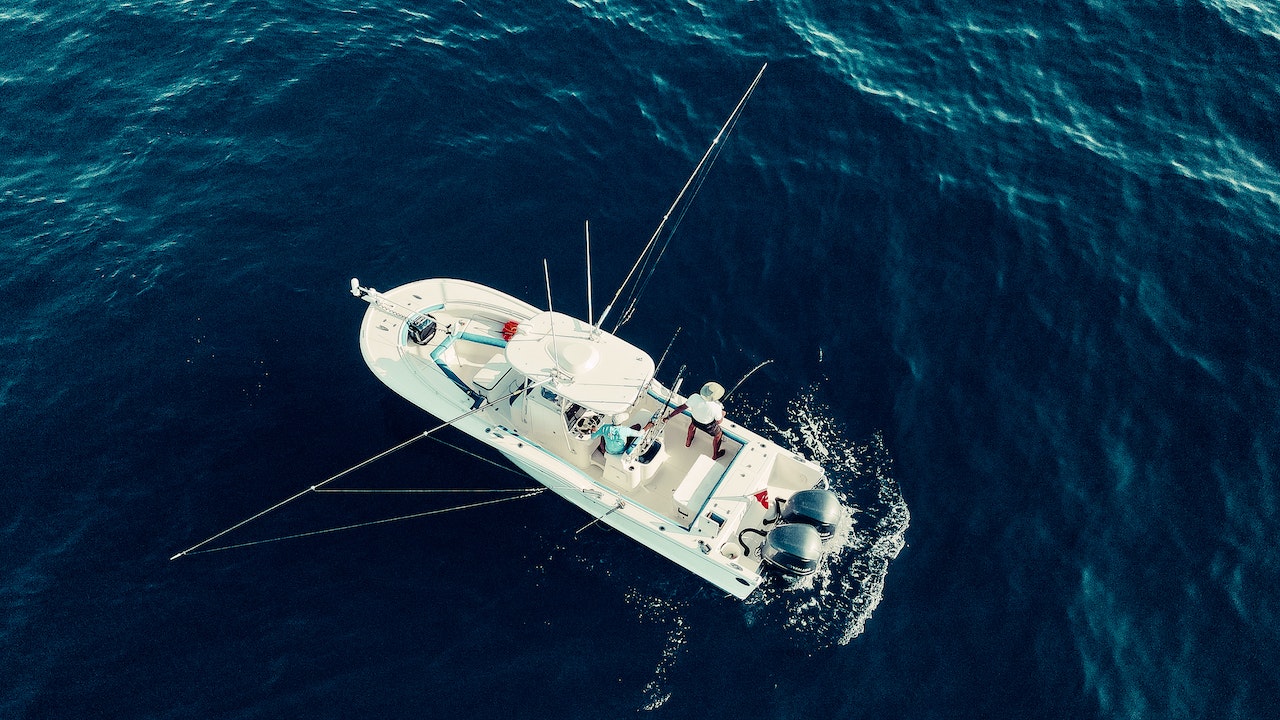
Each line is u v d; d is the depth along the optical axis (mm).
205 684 15359
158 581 16500
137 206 22438
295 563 16906
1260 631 16422
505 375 18516
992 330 21266
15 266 20906
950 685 15797
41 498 17469
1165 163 24812
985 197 23984
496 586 16875
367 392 19578
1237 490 18406
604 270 22281
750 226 23312
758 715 15445
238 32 26609
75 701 15031
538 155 24609
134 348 19844
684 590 16953
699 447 18391
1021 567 17297
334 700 15336
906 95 26500
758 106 26078
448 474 18438
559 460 17297
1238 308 21656
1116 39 28234
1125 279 22250
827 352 20844
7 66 25016
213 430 18703
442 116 25250
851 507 18141
